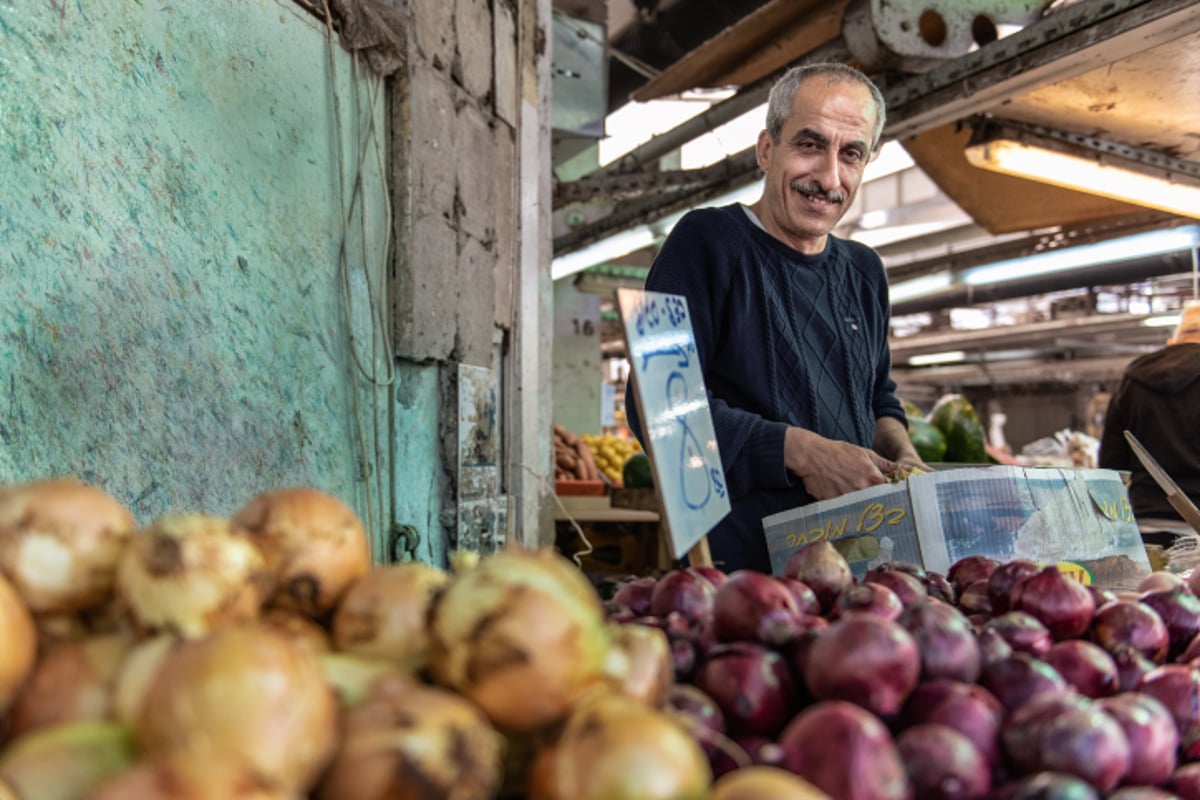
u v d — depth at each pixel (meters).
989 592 1.20
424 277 2.63
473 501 2.91
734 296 2.00
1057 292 8.84
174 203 1.78
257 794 0.53
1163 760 0.81
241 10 1.98
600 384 10.05
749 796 0.57
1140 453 1.90
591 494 4.92
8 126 1.42
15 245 1.43
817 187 1.98
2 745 0.66
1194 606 1.14
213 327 1.89
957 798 0.71
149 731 0.59
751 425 1.83
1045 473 1.65
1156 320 12.02
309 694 0.60
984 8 3.66
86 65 1.57
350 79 2.41
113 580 0.76
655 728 0.62
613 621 1.00
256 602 0.74
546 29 3.69
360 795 0.60
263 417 2.04
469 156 2.92
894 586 1.13
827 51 3.86
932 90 3.57
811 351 2.05
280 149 2.12
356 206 2.43
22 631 0.67
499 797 0.71
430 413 2.76
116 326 1.63
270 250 2.08
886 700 0.79
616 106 6.66
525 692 0.67
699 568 1.20
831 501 1.64
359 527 0.86
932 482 1.55
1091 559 1.67
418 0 2.58
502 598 0.68
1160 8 2.83
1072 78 3.49
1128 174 4.21
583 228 6.43
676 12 5.30
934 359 17.88
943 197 10.54
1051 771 0.74
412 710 0.63
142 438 1.69
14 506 0.75
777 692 0.83
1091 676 0.95
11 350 1.42
